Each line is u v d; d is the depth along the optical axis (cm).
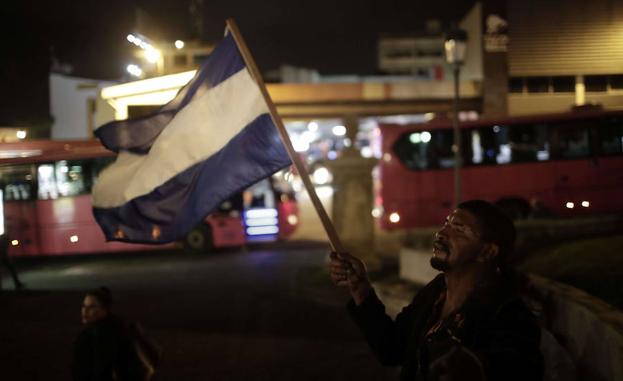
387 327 279
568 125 1809
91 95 3153
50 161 1831
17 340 920
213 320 1022
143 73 1293
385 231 2005
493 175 1844
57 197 1830
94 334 430
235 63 380
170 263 1738
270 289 1283
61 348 873
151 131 409
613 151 1794
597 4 1750
